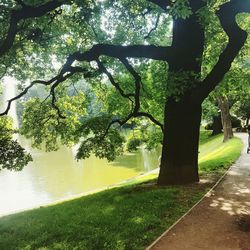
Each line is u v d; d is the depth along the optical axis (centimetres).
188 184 1566
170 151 1619
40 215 1324
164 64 2002
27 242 994
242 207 1203
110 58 1975
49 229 1085
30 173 3491
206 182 1608
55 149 2225
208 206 1216
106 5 1736
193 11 1477
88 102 2273
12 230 1140
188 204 1244
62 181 3098
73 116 2181
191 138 1606
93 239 949
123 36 1991
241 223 1042
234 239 922
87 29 1897
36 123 2152
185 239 929
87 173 3400
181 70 1498
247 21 2238
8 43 1295
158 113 2206
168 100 1622
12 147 1339
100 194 1596
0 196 2677
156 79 1973
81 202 1458
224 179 1694
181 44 1565
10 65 1886
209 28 1761
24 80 2141
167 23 2058
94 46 1548
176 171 1606
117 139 1825
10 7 1450
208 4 1388
